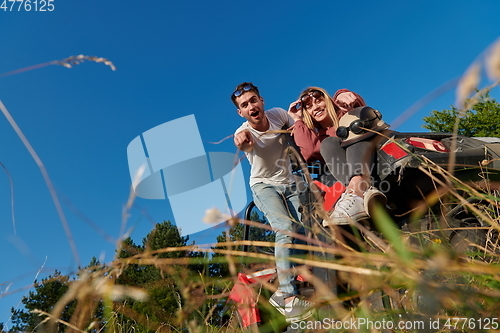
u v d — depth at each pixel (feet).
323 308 4.65
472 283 3.33
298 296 7.48
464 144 8.46
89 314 3.21
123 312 4.15
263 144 11.94
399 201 8.09
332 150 8.68
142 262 3.32
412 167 7.56
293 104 12.33
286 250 9.01
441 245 4.53
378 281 3.03
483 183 7.42
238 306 5.00
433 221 7.20
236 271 3.82
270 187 11.64
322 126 11.71
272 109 13.61
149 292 3.54
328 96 11.25
